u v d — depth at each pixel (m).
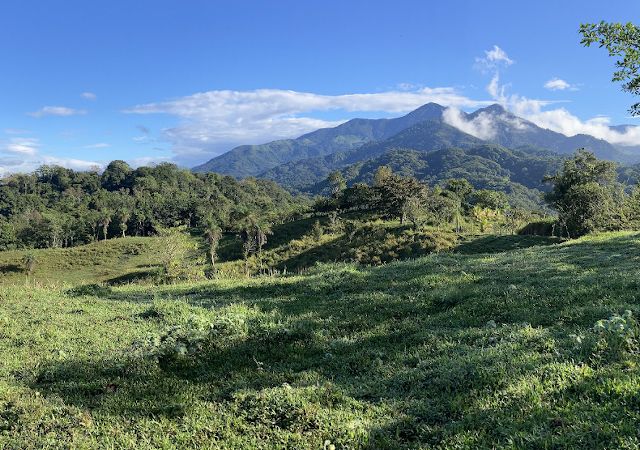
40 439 6.18
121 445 5.93
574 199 47.44
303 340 10.29
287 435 5.74
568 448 4.57
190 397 7.36
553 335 7.96
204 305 15.38
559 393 5.71
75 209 135.38
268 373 8.34
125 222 111.38
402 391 6.95
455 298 12.56
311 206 106.25
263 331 10.66
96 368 9.01
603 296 10.66
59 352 10.13
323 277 18.44
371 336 10.27
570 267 15.74
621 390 5.42
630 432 4.61
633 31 10.96
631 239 23.69
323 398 6.79
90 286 19.97
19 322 12.95
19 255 81.69
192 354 9.47
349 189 94.56
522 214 67.50
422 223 61.16
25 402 7.29
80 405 7.31
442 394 6.45
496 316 10.61
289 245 64.88
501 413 5.51
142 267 71.62
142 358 9.21
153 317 13.36
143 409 6.97
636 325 7.55
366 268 21.16
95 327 12.38
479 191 102.25
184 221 128.25
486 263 18.80
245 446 5.61
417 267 19.06
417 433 5.60
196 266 55.84
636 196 48.75
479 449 4.85
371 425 5.83
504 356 7.18
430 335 9.63
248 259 62.59
